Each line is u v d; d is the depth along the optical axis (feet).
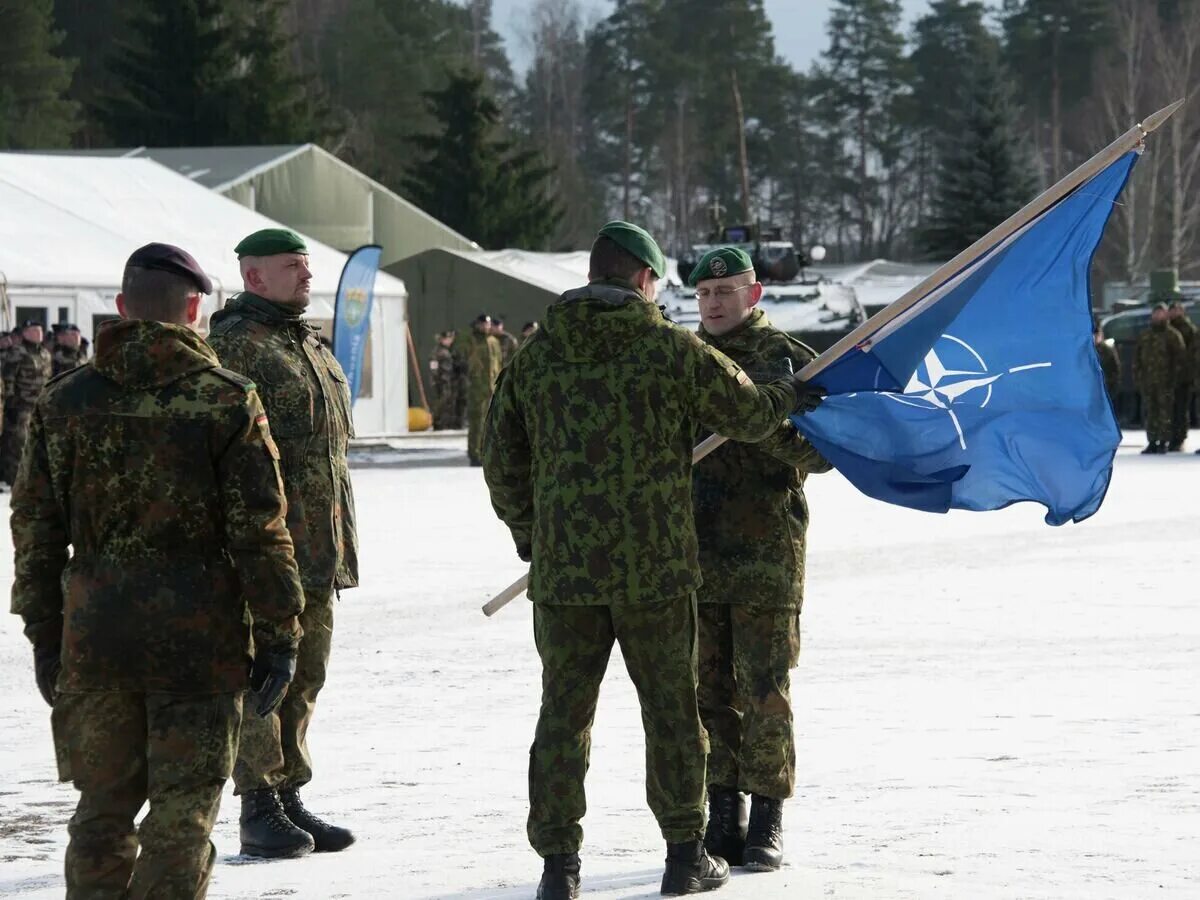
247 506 17.42
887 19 430.61
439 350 157.58
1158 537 64.34
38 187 125.29
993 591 50.06
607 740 30.86
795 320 133.80
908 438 24.06
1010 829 23.71
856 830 23.98
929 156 430.20
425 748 30.37
